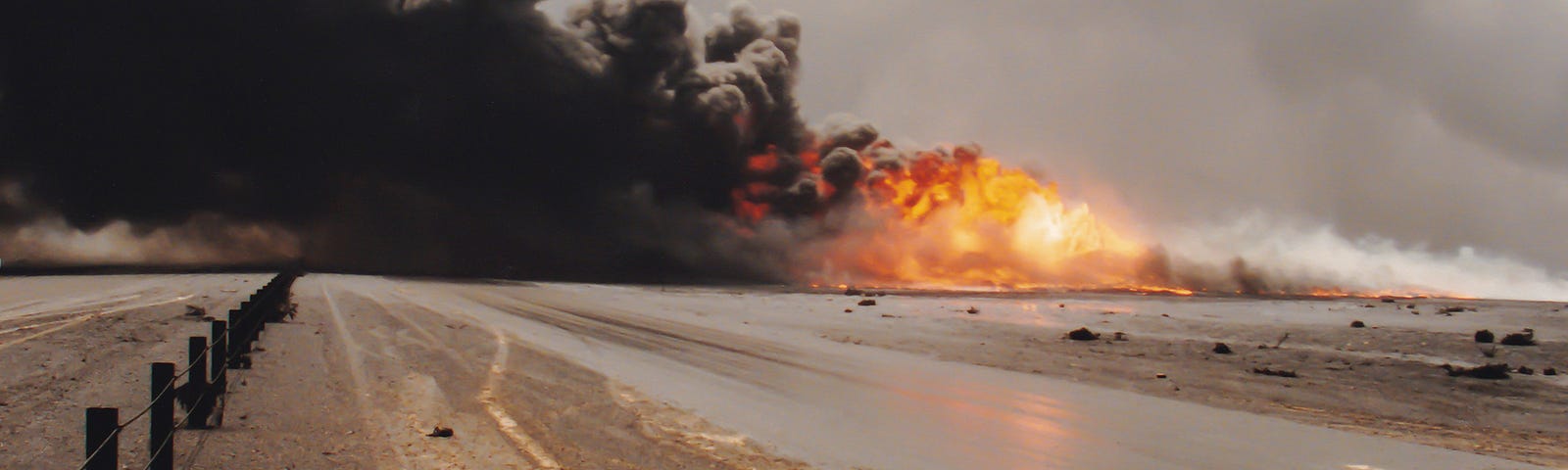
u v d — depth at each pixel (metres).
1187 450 10.78
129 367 15.20
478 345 20.42
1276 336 25.73
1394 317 33.12
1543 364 19.33
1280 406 14.20
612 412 12.41
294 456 9.45
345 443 10.17
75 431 10.20
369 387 14.13
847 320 31.56
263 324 21.77
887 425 12.05
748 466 9.59
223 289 37.44
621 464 9.53
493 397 13.43
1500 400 14.87
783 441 10.88
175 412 11.92
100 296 32.16
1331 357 20.61
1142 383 16.73
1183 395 15.31
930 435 11.46
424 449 9.94
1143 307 39.41
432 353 18.59
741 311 35.00
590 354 19.17
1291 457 10.51
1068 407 13.84
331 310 28.55
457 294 40.31
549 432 11.05
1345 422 12.88
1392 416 13.41
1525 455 10.80
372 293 38.38
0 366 14.81
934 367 18.75
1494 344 22.91
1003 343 24.19
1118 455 10.48
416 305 32.47
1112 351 22.34
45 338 18.77
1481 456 10.70
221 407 10.89
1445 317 32.84
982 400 14.33
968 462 10.01
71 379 13.84
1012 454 10.43
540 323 26.75
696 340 23.28
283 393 13.38
